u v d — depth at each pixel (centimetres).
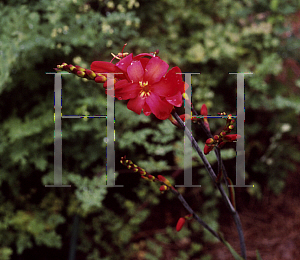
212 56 270
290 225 322
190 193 324
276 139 319
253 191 326
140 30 274
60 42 237
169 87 83
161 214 327
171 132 246
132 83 83
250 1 295
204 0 294
